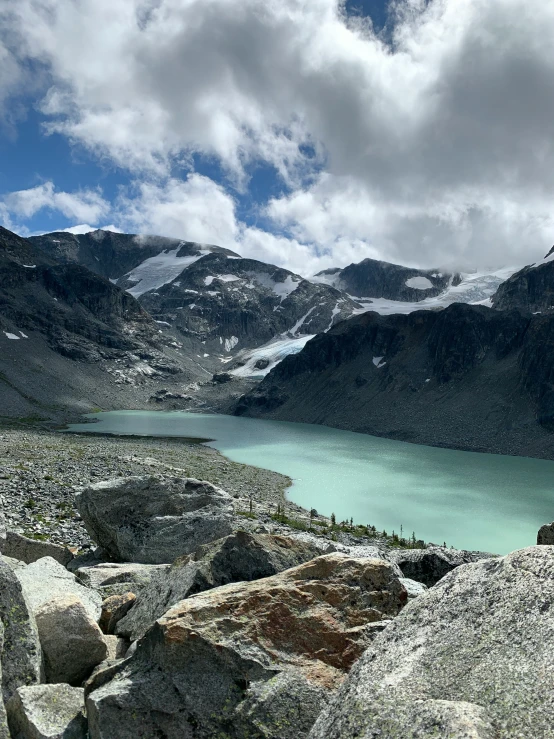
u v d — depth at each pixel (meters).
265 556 11.12
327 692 7.09
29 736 7.21
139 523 24.33
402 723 4.39
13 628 8.72
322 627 8.05
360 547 17.19
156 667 7.42
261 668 7.31
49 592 12.50
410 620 5.87
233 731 6.72
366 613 8.46
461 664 4.93
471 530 69.12
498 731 4.05
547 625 4.87
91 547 31.02
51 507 42.56
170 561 23.80
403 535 65.62
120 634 11.48
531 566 5.62
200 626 7.74
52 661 9.45
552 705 4.09
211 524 24.83
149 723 6.80
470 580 5.93
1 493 45.12
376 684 5.07
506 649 4.88
